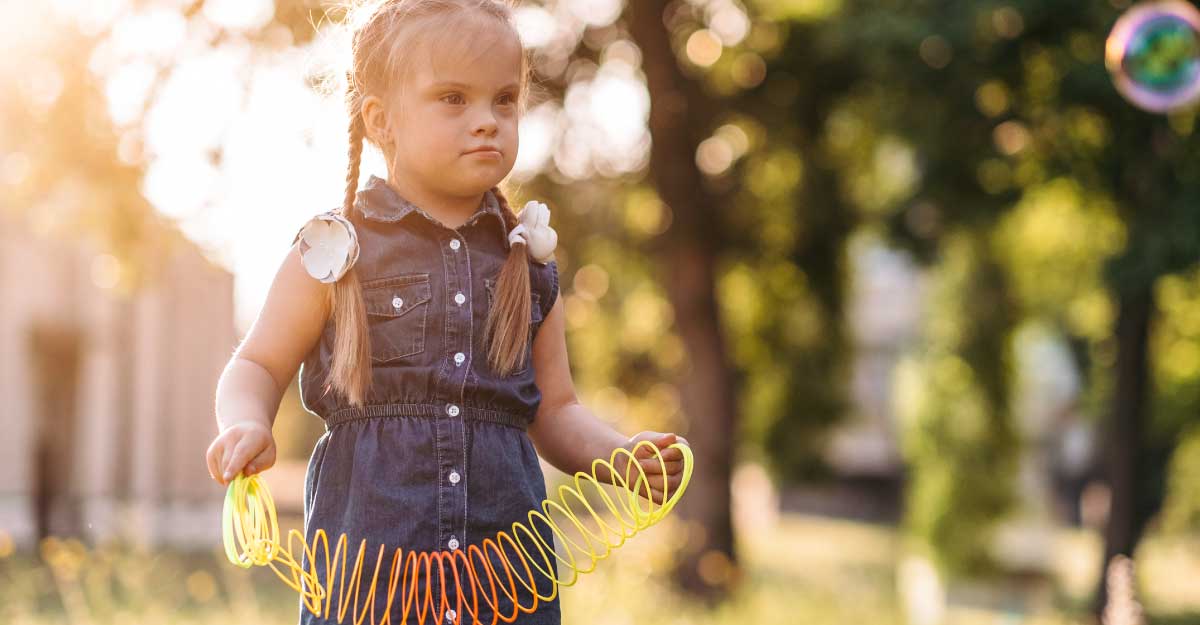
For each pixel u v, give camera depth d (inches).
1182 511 991.6
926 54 426.6
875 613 484.7
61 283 686.5
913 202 470.0
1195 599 659.4
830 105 547.2
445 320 97.1
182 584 408.2
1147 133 423.2
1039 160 450.9
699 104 543.8
